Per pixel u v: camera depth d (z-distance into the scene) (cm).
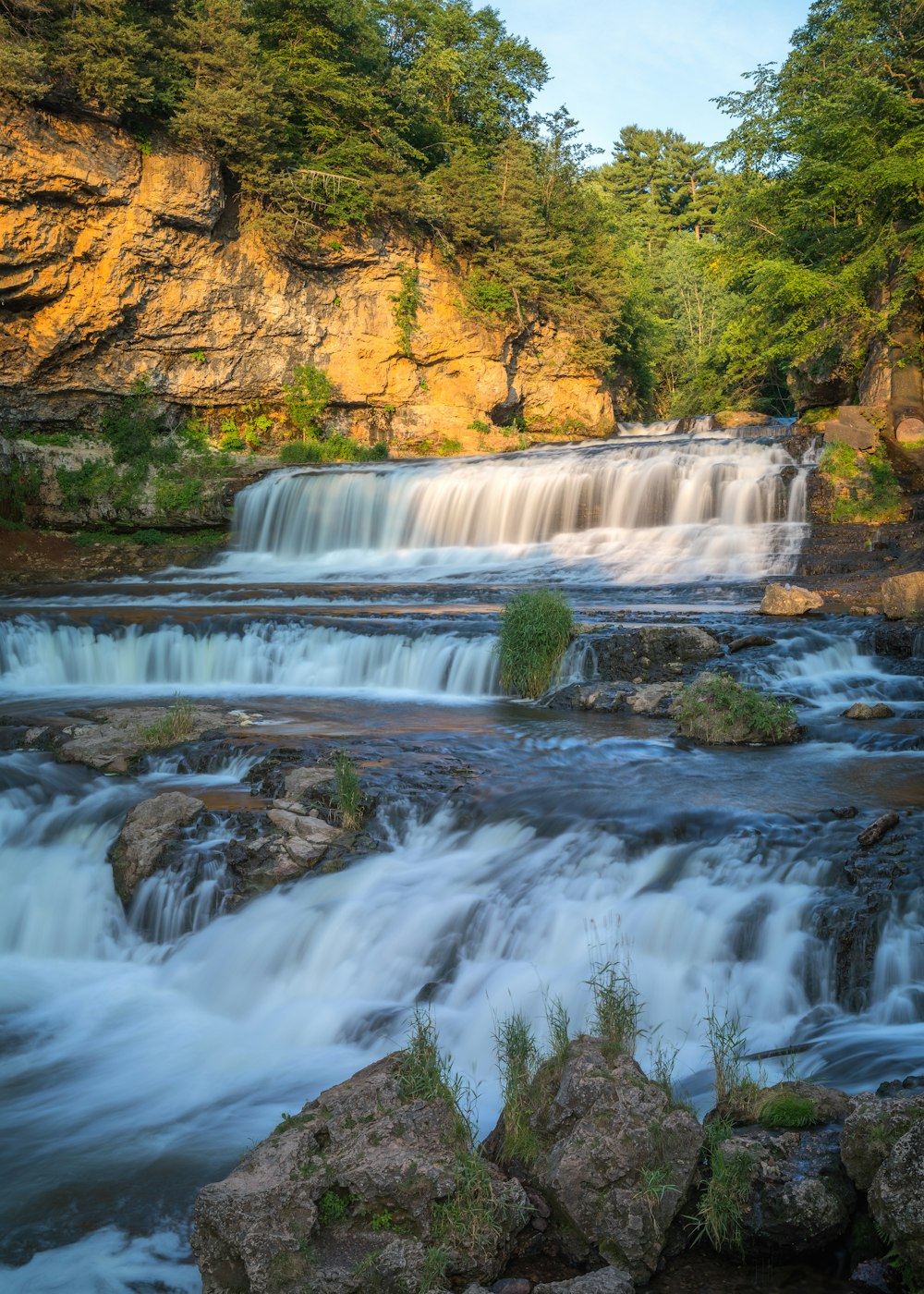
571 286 4844
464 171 4453
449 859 937
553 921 820
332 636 1794
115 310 3497
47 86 3006
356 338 4172
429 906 855
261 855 954
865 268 3234
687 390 6131
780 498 2692
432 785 1070
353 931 850
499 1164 502
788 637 1600
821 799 987
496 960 815
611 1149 471
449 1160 474
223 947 884
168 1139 639
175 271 3597
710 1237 469
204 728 1355
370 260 4128
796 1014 735
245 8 4072
